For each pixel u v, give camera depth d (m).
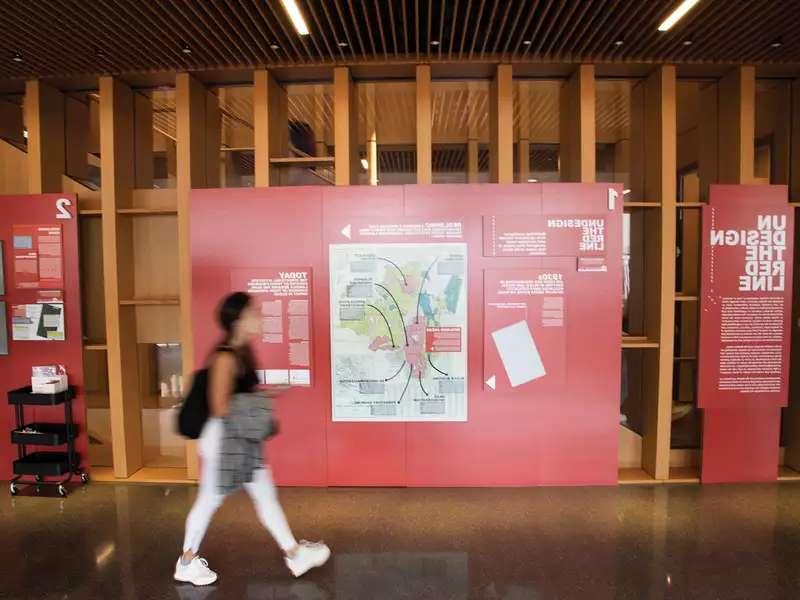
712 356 4.31
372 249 4.22
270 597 2.84
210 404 2.69
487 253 4.20
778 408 4.38
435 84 4.88
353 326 4.26
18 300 4.45
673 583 2.96
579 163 4.42
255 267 4.26
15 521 3.80
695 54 4.22
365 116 6.00
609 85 4.84
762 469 4.42
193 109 4.53
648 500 4.07
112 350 4.50
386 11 3.77
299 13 3.49
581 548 3.35
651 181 4.52
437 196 4.20
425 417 4.29
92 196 4.70
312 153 6.07
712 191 4.23
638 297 4.73
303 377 4.29
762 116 4.83
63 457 4.42
